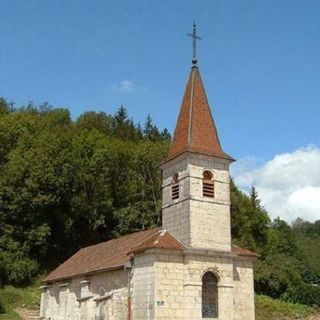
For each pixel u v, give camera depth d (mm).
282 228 94500
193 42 35906
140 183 69625
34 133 69062
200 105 34281
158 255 29656
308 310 56000
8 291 50500
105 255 38719
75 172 62312
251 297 33062
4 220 58188
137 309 30219
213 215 31797
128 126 92000
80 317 36531
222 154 33125
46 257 60469
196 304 29609
